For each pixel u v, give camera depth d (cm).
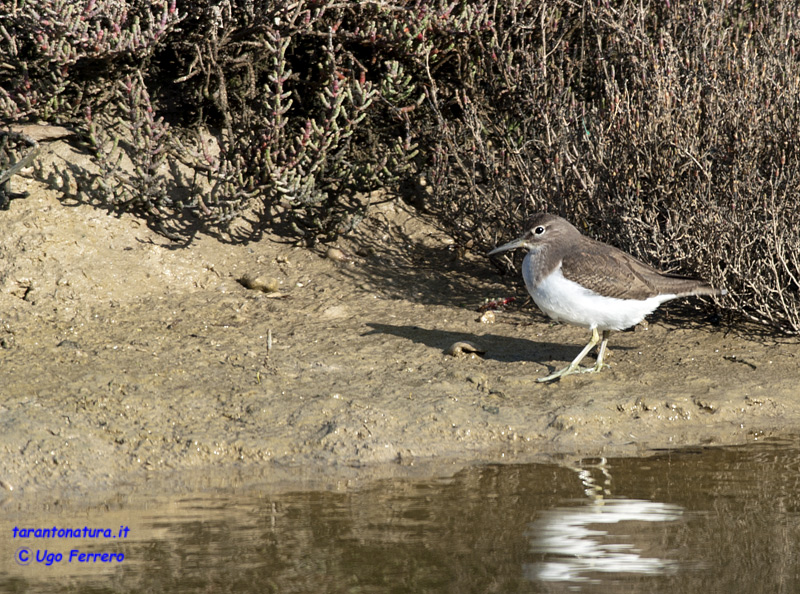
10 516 782
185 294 1280
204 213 1355
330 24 1421
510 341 1225
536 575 659
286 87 1506
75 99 1417
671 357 1177
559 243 1097
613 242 1290
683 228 1218
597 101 1443
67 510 796
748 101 1202
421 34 1380
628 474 883
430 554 694
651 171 1237
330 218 1448
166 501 816
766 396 1072
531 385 1098
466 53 1467
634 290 1057
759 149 1215
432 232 1506
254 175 1394
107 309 1212
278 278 1352
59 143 1389
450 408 1030
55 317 1173
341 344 1180
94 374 1039
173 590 632
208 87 1439
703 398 1063
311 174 1390
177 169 1411
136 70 1409
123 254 1302
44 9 1221
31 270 1229
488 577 653
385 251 1453
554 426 1012
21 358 1065
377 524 754
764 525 750
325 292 1327
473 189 1409
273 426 980
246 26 1403
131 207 1362
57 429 932
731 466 902
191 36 1397
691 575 660
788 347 1194
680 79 1286
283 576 654
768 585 641
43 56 1338
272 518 770
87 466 894
